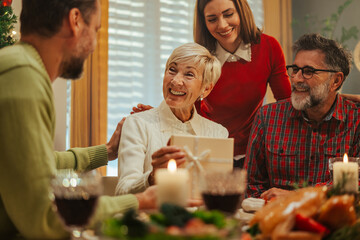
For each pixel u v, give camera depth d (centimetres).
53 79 117
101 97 366
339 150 218
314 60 214
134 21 388
